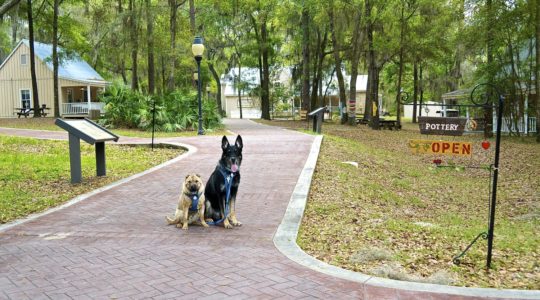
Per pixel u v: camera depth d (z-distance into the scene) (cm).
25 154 1552
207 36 4084
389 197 1104
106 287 487
